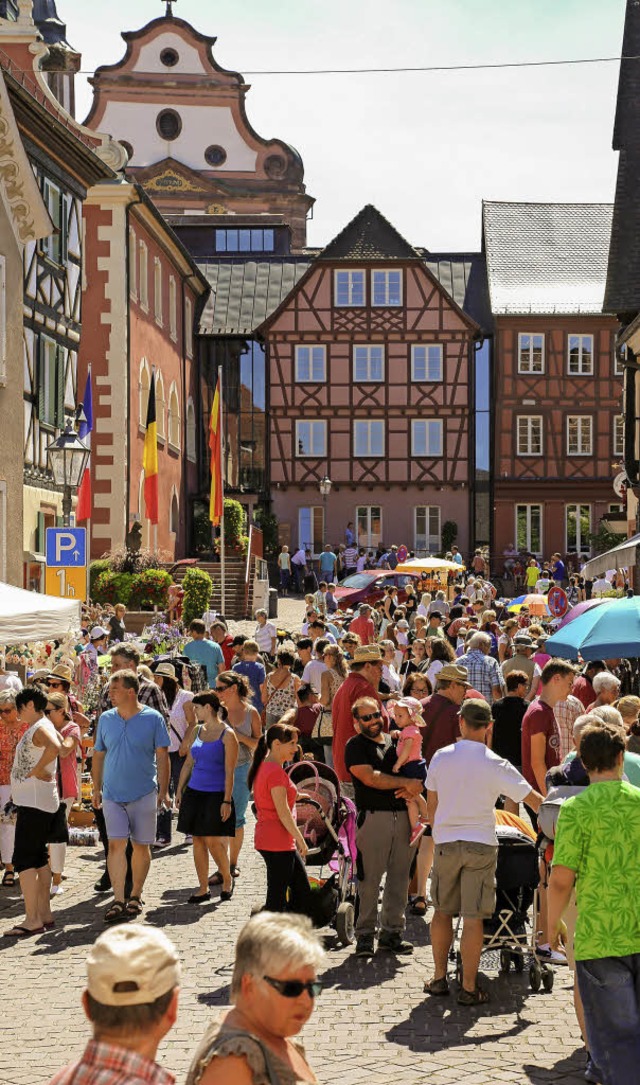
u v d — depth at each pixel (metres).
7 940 10.57
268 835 9.90
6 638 14.70
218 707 11.73
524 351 58.31
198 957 9.74
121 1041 3.51
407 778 9.84
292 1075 3.81
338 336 58.12
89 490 29.23
